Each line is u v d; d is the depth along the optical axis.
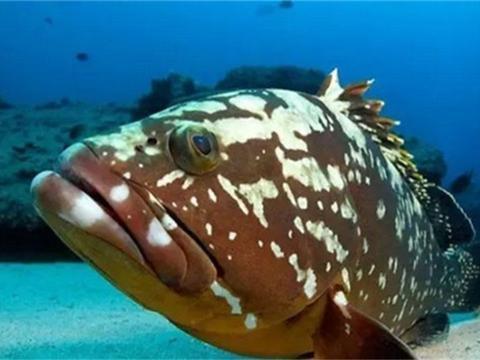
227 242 0.39
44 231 1.59
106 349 0.71
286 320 0.44
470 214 2.45
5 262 1.60
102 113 2.30
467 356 0.61
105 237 0.35
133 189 0.36
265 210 0.41
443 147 10.77
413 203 0.61
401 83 11.86
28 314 0.95
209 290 0.39
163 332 0.80
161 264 0.36
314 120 0.48
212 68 12.86
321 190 0.45
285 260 0.42
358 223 0.49
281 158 0.43
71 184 0.35
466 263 0.74
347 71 12.13
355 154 0.51
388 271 0.54
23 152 1.76
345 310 0.44
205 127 0.39
